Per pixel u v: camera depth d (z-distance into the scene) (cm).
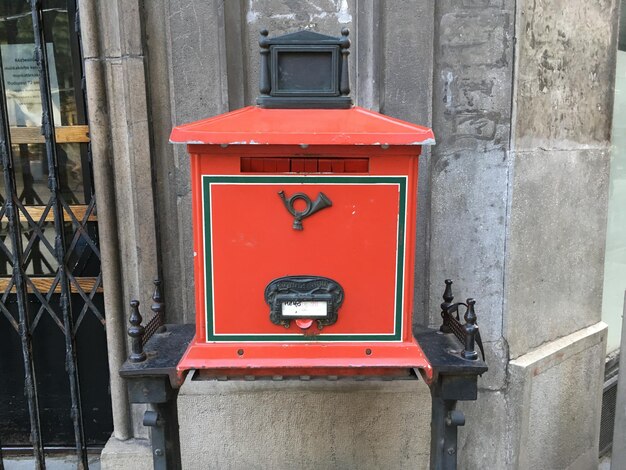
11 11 263
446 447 171
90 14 224
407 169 150
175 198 238
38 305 277
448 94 232
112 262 243
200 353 158
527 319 250
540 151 242
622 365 214
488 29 227
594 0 255
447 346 181
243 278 155
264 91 161
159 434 171
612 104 277
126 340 251
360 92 234
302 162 152
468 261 240
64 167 271
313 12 230
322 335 158
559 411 268
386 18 227
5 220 277
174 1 222
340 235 154
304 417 251
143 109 227
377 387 250
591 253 279
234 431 251
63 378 283
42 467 264
